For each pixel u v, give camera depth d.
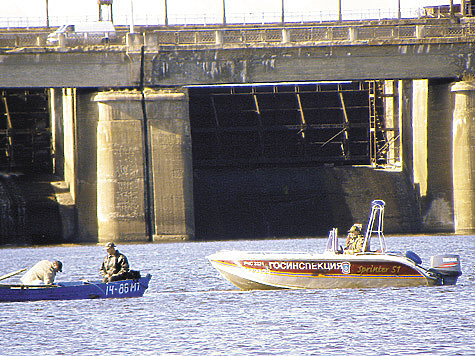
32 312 121.81
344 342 97.25
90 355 92.12
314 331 104.25
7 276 124.00
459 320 110.38
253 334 103.06
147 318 115.88
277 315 116.19
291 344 96.50
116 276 129.75
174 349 94.69
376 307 121.38
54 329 107.88
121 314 119.50
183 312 120.69
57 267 126.81
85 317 117.00
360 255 130.75
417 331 103.25
